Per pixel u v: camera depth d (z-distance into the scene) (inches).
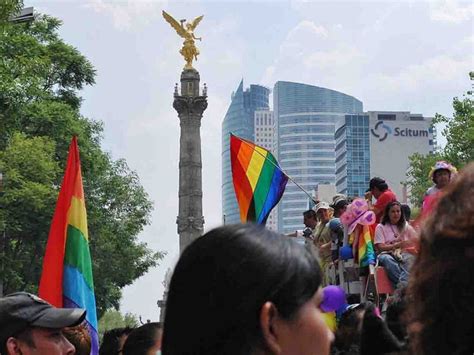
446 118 2461.9
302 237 892.6
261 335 125.5
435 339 115.6
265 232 130.3
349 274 684.7
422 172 2898.6
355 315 305.1
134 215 2496.3
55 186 2228.1
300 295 126.0
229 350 126.0
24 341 281.9
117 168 2486.5
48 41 2349.9
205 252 128.3
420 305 117.6
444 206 117.9
